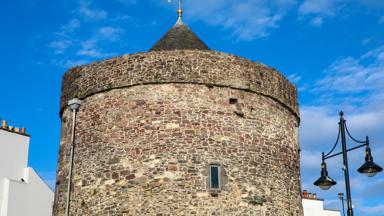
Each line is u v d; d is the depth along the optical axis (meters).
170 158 16.02
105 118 17.09
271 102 17.98
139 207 15.67
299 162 19.09
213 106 16.78
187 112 16.53
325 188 14.70
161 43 19.39
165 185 15.73
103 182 16.36
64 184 17.45
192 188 15.73
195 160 16.05
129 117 16.73
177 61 17.02
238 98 17.17
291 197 17.55
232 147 16.52
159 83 16.86
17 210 26.73
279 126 17.98
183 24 20.17
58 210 17.38
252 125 17.12
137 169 16.08
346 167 14.01
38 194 27.95
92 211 16.23
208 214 15.55
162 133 16.30
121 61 17.42
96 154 16.83
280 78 18.59
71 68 18.80
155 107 16.62
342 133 14.38
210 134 16.42
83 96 17.81
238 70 17.41
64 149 18.06
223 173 16.09
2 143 27.20
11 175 27.22
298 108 19.58
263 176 16.75
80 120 17.67
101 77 17.58
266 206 16.45
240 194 16.08
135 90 16.98
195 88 16.86
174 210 15.49
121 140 16.58
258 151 16.95
